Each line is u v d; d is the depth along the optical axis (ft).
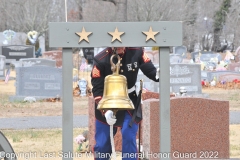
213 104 52.54
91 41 32.50
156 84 109.19
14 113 92.53
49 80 112.78
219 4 406.41
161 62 33.01
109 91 35.65
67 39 32.35
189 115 52.21
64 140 32.73
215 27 411.54
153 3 307.37
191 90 116.16
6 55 210.18
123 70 38.11
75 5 337.72
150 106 51.39
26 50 211.61
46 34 369.50
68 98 32.60
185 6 344.08
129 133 38.29
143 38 32.63
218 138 52.70
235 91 134.31
